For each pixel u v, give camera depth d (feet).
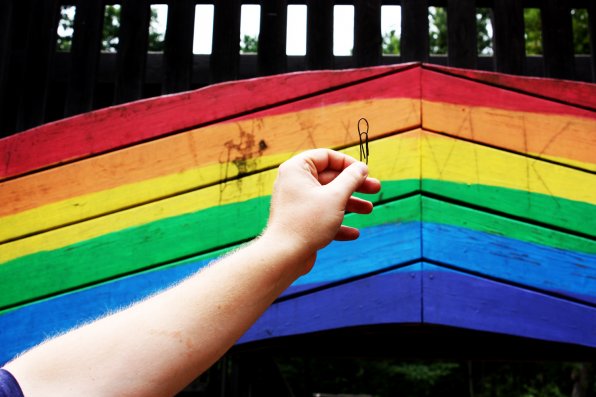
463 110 7.02
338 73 7.23
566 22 9.09
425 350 10.75
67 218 7.39
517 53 9.02
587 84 7.13
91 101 9.27
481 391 35.94
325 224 2.32
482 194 6.82
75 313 7.13
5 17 9.52
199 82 11.50
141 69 9.23
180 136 7.41
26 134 7.66
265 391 14.42
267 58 9.22
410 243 6.69
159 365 1.97
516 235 6.75
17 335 7.15
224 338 2.07
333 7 9.23
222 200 7.20
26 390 1.89
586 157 6.98
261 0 9.41
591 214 6.84
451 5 9.11
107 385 1.92
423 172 6.82
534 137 7.01
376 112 7.07
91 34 9.50
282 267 2.22
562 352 9.95
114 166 7.45
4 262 7.38
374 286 6.66
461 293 6.56
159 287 7.06
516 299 6.56
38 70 9.66
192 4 9.45
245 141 7.28
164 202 7.29
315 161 2.58
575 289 6.62
